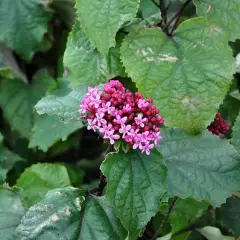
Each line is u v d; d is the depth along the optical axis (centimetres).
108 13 54
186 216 66
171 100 55
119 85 48
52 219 49
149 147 46
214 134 59
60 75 82
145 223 46
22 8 78
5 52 81
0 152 67
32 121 82
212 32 57
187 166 52
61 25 84
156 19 61
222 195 51
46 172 71
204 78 55
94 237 49
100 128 46
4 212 54
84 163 82
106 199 46
